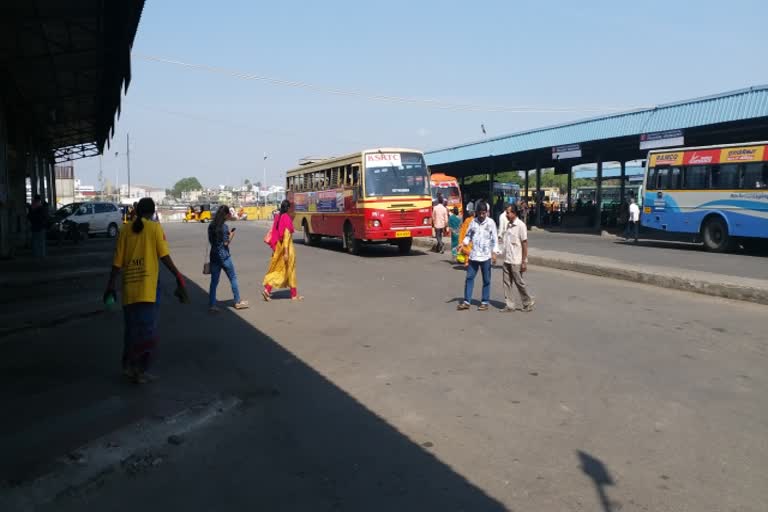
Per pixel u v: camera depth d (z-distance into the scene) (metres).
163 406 5.43
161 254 6.29
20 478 4.02
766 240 21.09
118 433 4.75
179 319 9.58
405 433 4.82
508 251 9.73
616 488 3.86
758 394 5.61
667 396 5.58
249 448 4.60
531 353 7.14
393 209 19.22
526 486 3.91
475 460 4.31
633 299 10.91
